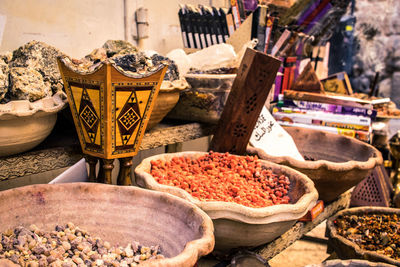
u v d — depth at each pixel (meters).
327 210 1.45
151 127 1.24
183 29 1.78
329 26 2.34
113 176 1.78
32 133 0.90
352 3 3.39
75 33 1.60
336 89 2.37
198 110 1.42
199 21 1.79
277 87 2.02
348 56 3.20
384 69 3.61
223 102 1.38
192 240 0.74
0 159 0.90
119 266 0.72
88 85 0.85
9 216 0.78
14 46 1.40
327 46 2.53
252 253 1.04
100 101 0.85
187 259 0.61
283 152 1.47
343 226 1.34
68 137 1.15
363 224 1.36
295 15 2.14
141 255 0.77
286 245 1.23
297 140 1.82
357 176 1.34
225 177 1.15
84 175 1.02
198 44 1.81
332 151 1.74
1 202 0.78
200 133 1.46
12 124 0.84
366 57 3.63
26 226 0.80
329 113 1.81
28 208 0.81
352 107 1.77
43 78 1.00
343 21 3.12
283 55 2.05
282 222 0.94
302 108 1.85
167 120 1.50
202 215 0.76
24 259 0.69
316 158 1.78
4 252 0.70
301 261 1.85
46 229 0.82
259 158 1.36
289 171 1.19
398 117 2.40
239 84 1.27
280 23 2.12
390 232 1.30
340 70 3.21
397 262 1.07
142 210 0.85
